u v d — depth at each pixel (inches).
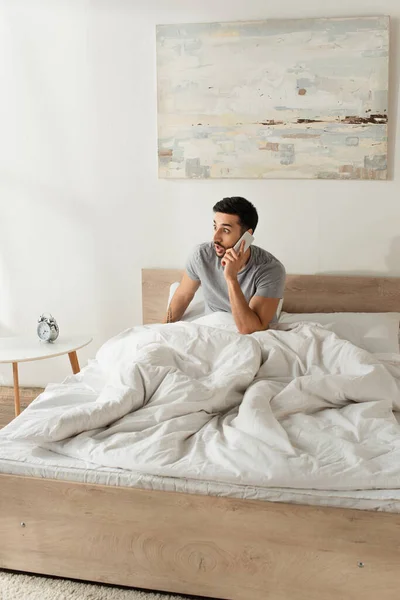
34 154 146.3
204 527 82.4
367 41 128.6
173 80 136.6
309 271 139.0
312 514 78.9
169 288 143.1
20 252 151.1
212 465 82.1
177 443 85.7
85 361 152.6
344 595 80.0
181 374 97.0
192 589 84.7
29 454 88.4
